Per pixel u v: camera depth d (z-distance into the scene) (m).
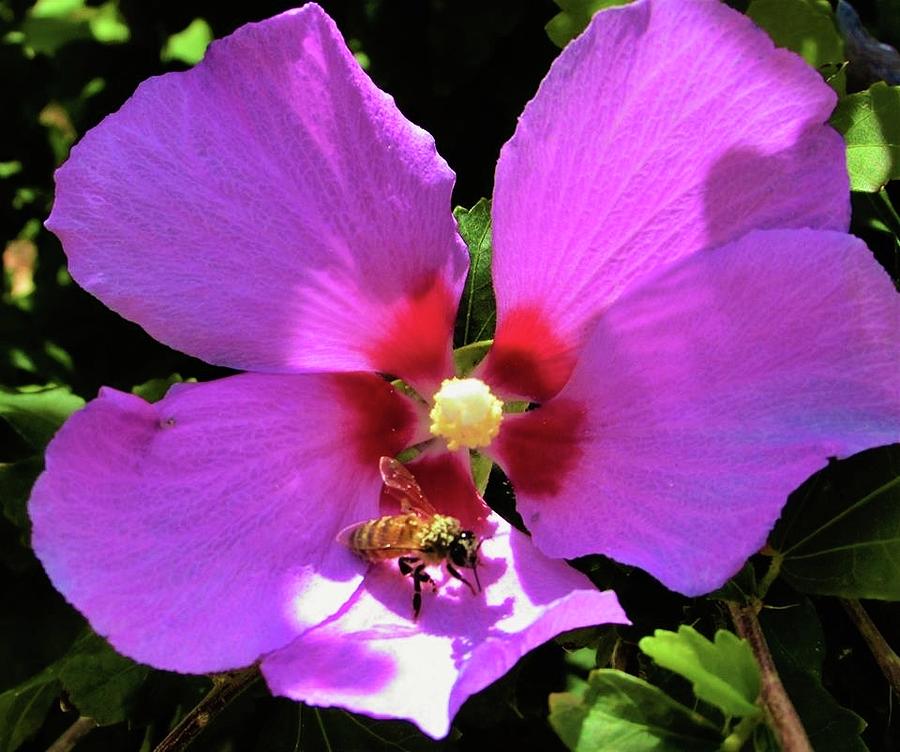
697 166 0.12
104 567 0.12
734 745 0.11
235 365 0.13
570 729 0.11
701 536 0.12
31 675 0.17
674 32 0.12
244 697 0.15
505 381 0.14
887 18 0.17
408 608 0.12
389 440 0.14
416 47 0.18
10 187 0.22
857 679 0.14
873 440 0.11
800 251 0.12
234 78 0.12
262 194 0.13
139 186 0.12
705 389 0.12
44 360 0.21
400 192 0.13
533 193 0.13
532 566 0.13
